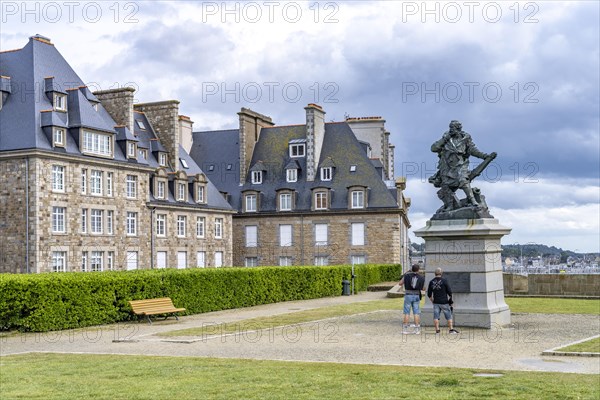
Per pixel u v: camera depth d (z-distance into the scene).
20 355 18.36
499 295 23.77
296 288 42.78
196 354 17.91
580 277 39.00
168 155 62.94
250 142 74.00
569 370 14.82
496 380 13.52
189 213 62.00
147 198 56.34
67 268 47.66
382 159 78.00
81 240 48.97
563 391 12.39
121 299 28.34
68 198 48.00
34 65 49.44
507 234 23.56
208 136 77.31
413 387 12.89
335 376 14.06
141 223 55.31
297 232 70.06
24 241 45.62
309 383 13.32
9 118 47.81
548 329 22.59
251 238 71.50
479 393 12.28
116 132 53.72
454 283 23.11
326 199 69.44
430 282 21.84
